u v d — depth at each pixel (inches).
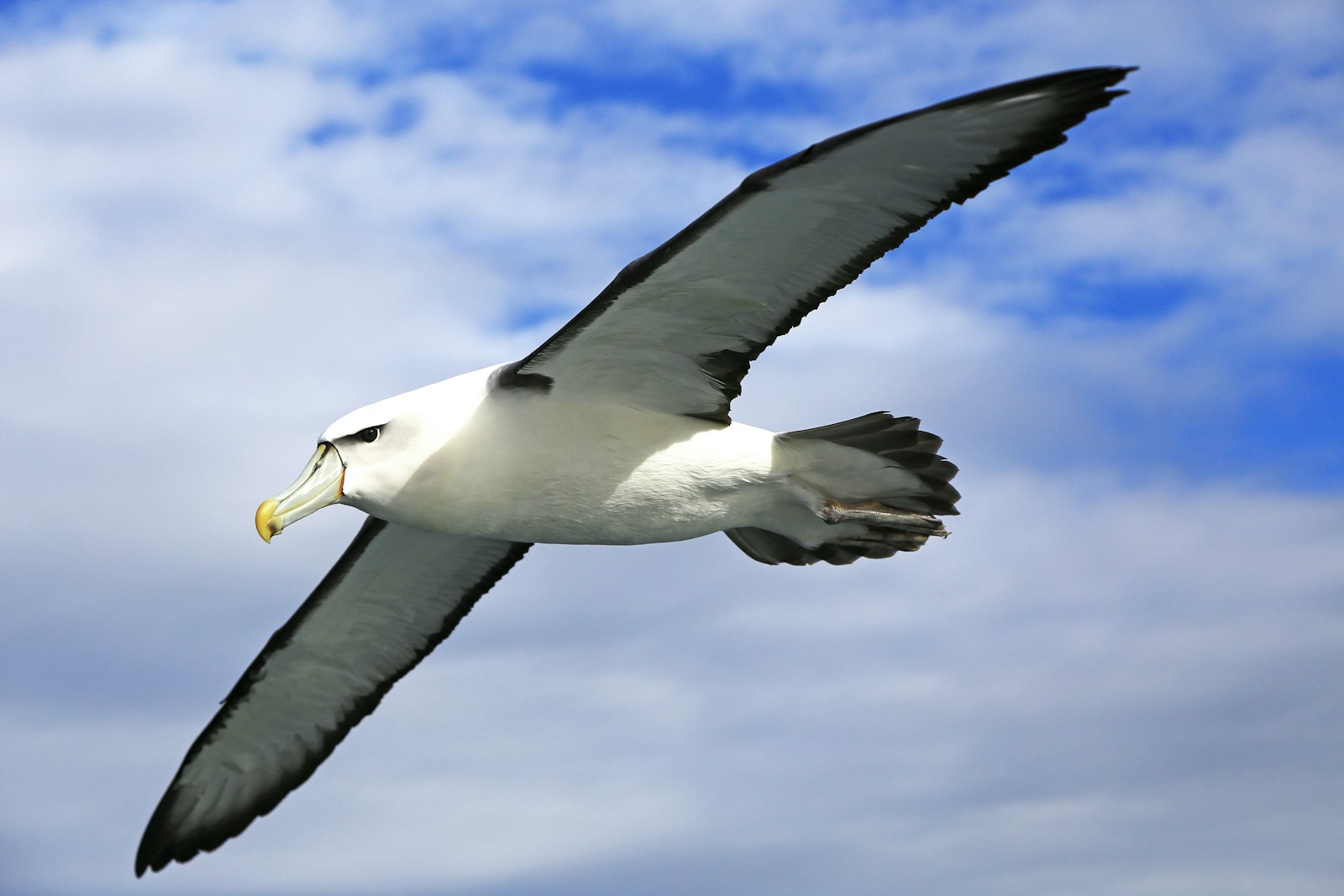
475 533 410.3
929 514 430.9
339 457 392.8
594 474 401.7
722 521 426.9
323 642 476.1
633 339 390.0
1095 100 339.3
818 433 426.0
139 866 478.3
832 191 355.3
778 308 387.5
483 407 394.6
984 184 352.5
